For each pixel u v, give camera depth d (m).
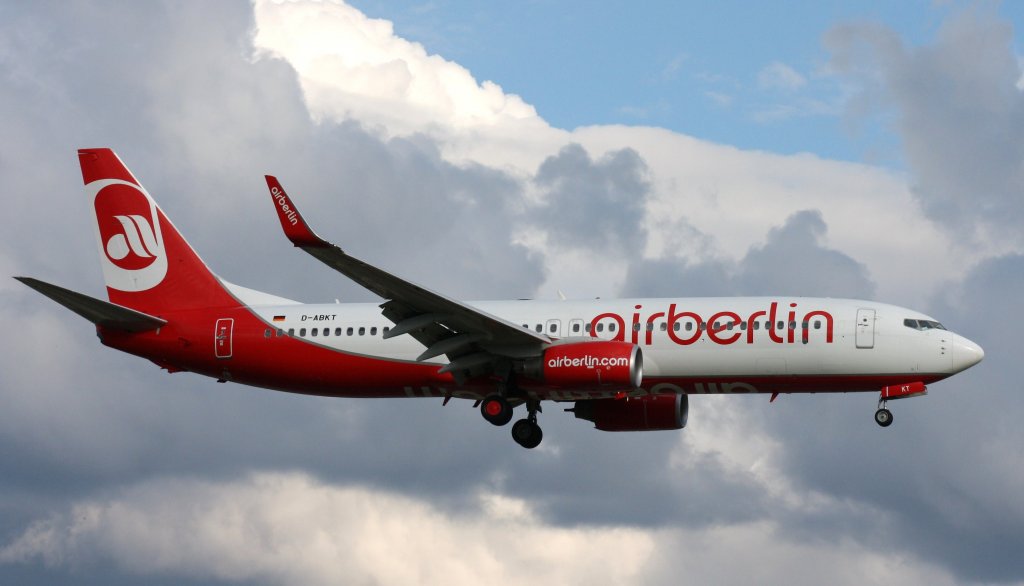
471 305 93.38
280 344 95.56
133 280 99.81
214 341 96.62
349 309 96.00
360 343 94.12
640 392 90.75
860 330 86.50
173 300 99.12
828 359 86.69
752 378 88.12
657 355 88.75
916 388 86.38
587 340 89.31
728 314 88.50
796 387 88.19
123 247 100.25
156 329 97.88
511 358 89.12
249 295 98.62
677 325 88.81
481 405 90.50
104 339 98.19
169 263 99.62
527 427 94.25
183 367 98.19
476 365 90.19
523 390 90.88
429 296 83.69
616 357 85.94
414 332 89.44
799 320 87.31
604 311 90.81
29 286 90.56
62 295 92.38
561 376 86.69
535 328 90.88
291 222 75.88
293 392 98.19
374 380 94.31
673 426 94.81
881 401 87.88
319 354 94.75
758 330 87.56
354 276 81.88
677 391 90.12
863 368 86.56
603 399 95.12
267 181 75.81
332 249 76.69
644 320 89.62
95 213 100.94
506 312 92.06
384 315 87.94
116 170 101.19
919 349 85.75
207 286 98.94
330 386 95.69
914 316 87.38
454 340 88.19
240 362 96.38
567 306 92.00
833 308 87.62
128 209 100.62
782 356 87.12
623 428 95.31
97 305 93.94
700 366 88.25
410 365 93.19
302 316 96.06
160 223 100.25
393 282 82.12
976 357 85.62
